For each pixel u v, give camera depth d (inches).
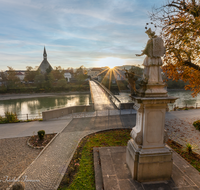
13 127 565.9
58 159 295.9
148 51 175.6
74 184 209.2
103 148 290.5
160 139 193.5
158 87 187.6
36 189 208.8
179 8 403.9
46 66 6565.0
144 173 187.8
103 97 1307.8
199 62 440.1
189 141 374.9
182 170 214.8
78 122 590.2
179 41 374.9
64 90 3348.9
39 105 1795.0
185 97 1866.4
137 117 210.8
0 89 2997.0
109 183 187.0
